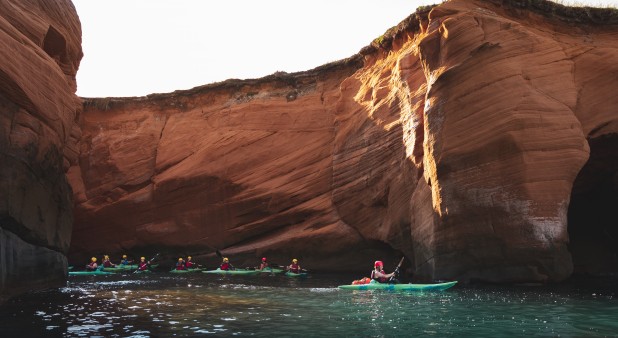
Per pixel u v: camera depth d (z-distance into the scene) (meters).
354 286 15.58
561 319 9.35
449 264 16.42
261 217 27.92
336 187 25.34
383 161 22.52
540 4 18.53
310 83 30.73
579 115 16.86
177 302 12.22
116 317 9.80
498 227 15.49
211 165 29.64
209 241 29.11
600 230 19.33
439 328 8.57
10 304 11.29
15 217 12.11
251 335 8.01
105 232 31.89
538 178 15.22
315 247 25.06
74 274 23.88
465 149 16.27
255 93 31.97
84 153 33.38
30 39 13.91
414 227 19.05
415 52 21.53
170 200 30.45
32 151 12.86
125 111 34.56
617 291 13.52
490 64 16.52
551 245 14.88
